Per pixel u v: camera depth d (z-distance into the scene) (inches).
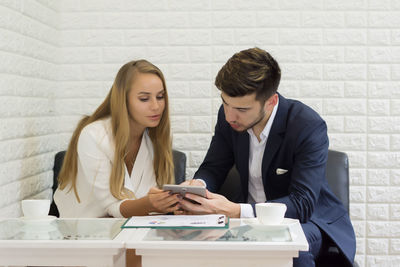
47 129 102.5
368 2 105.7
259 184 84.5
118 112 81.2
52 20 104.3
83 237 50.0
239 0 106.4
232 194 95.6
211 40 107.1
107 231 52.7
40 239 49.2
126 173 81.7
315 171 73.8
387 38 106.0
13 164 86.5
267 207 54.7
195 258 48.2
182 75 107.8
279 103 78.7
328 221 77.2
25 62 90.9
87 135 81.0
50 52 103.7
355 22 105.9
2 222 58.3
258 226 53.6
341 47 106.3
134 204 73.0
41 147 99.3
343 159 91.7
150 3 107.3
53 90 106.1
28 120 92.7
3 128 82.4
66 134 109.0
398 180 107.0
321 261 76.5
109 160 81.4
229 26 106.9
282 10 106.3
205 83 107.7
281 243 47.0
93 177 79.7
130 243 47.6
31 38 93.5
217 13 106.8
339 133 107.3
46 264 49.0
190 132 108.2
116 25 107.8
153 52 107.8
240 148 82.5
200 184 82.7
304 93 107.0
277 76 69.2
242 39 106.8
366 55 106.3
